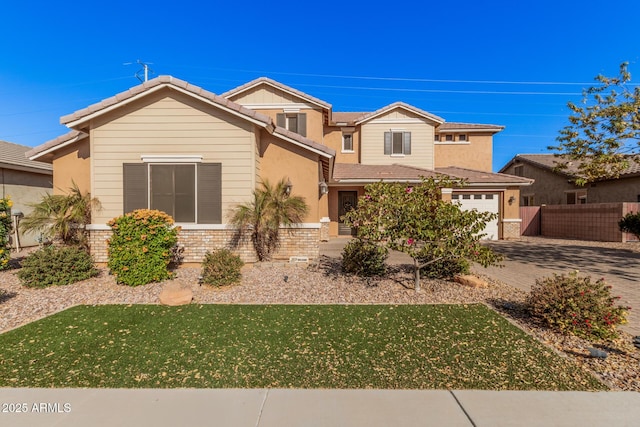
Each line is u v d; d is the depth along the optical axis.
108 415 3.12
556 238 19.98
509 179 18.33
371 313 5.93
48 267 7.82
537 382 3.67
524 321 5.56
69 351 4.45
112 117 9.88
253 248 10.00
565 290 5.27
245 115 9.69
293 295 7.06
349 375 3.82
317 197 10.79
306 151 10.79
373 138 21.19
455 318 5.65
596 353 4.24
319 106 17.95
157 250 7.93
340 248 14.26
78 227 9.97
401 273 9.09
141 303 6.55
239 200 10.00
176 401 3.34
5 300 6.75
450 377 3.77
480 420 3.04
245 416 3.10
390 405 3.26
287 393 3.47
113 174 9.92
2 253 8.91
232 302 6.62
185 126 9.94
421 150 21.08
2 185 14.42
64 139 10.30
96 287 7.64
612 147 11.84
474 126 23.78
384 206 6.94
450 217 6.54
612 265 10.85
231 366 4.04
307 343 4.67
